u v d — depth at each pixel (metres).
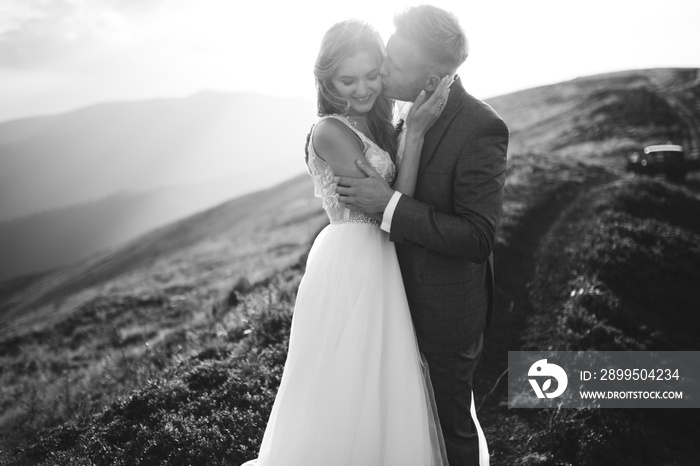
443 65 2.83
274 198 66.38
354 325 3.06
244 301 9.55
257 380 5.25
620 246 10.52
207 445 4.25
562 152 34.84
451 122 2.97
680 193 17.06
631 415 5.29
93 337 18.28
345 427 2.98
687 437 5.15
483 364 6.65
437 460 3.16
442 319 3.15
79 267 80.25
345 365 3.03
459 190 2.94
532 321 7.92
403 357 3.09
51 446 5.07
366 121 3.29
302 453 3.01
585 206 15.52
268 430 3.31
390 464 3.02
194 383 5.35
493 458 4.81
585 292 8.10
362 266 3.15
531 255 10.98
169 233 72.00
